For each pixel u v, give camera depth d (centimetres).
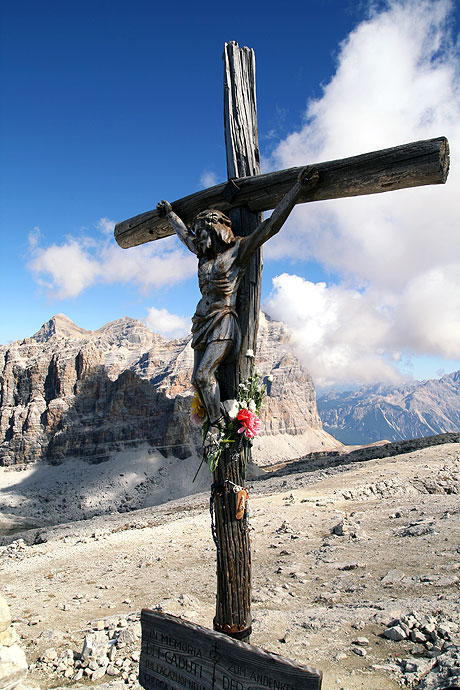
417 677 561
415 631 679
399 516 1673
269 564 1344
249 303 571
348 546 1374
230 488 524
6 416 17025
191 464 14675
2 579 1605
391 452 4316
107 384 17050
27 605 1218
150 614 480
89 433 15750
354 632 737
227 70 643
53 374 17362
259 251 591
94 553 1892
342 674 599
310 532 1677
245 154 628
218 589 529
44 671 781
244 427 518
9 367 18162
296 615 875
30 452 15675
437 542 1231
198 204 651
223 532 523
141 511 4528
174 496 13325
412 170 492
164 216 679
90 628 972
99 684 716
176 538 1988
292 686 363
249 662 392
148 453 15038
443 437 4434
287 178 567
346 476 2919
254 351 574
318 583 1083
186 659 438
